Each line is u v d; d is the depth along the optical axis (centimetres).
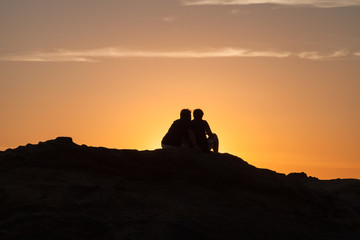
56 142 972
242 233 842
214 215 867
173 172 991
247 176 1032
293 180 1093
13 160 916
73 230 730
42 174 881
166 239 755
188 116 1159
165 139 1161
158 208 855
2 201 776
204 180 992
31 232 709
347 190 1307
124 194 870
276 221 923
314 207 1038
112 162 970
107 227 750
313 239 902
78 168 936
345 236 958
